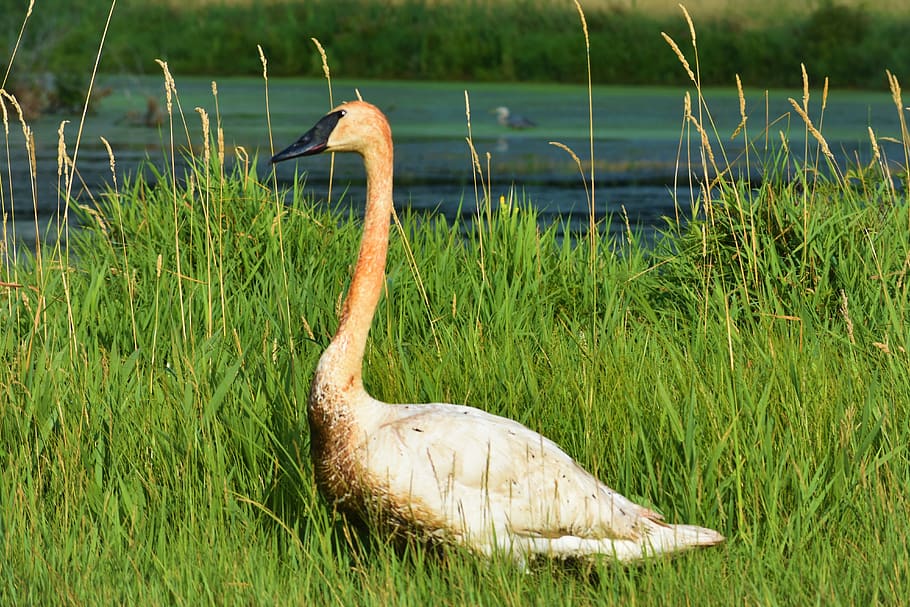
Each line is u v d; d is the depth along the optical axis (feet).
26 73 170.60
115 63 228.02
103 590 25.14
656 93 214.69
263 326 38.27
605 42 247.29
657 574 25.27
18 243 66.69
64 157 37.01
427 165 115.75
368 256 26.63
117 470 29.78
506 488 25.49
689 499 27.84
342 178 103.71
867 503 27.94
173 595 25.26
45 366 32.81
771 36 242.99
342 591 25.04
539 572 26.04
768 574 26.30
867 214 43.88
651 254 48.65
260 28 255.50
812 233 42.27
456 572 25.08
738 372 32.40
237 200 46.78
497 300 41.09
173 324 36.09
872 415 31.07
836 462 28.73
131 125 147.43
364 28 257.75
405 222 47.80
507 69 250.37
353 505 26.25
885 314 38.06
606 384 32.24
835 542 27.35
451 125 155.84
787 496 28.89
